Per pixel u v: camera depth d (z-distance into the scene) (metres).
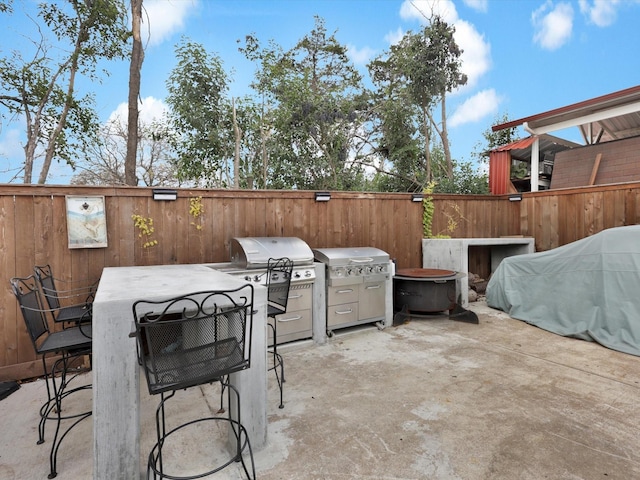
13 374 2.93
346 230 4.82
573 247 4.07
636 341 3.32
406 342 3.77
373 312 4.19
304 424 2.22
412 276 4.29
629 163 5.97
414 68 9.01
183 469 1.83
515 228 6.21
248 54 9.59
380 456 1.90
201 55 7.53
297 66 11.54
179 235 3.72
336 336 3.90
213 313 1.67
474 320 4.38
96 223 3.27
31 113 6.93
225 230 3.97
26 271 3.02
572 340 3.75
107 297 1.66
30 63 6.74
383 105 10.40
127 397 1.64
